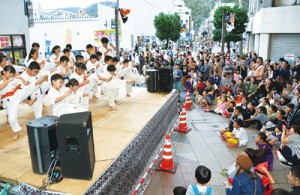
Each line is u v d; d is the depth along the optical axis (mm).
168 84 8438
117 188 3904
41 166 3389
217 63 12641
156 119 6234
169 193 4832
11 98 4637
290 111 7133
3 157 4004
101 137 4734
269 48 15555
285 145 5711
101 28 21375
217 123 8617
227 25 16062
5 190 3406
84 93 6047
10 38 11320
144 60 16656
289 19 14047
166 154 5570
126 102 7285
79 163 3197
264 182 3949
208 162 5953
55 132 3391
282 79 9852
